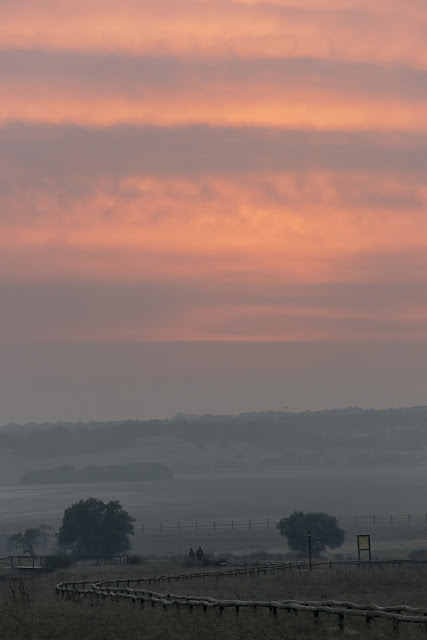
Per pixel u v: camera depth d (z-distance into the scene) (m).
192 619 100.50
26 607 120.00
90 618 106.00
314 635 91.38
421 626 90.50
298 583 177.25
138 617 102.62
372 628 90.69
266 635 89.44
